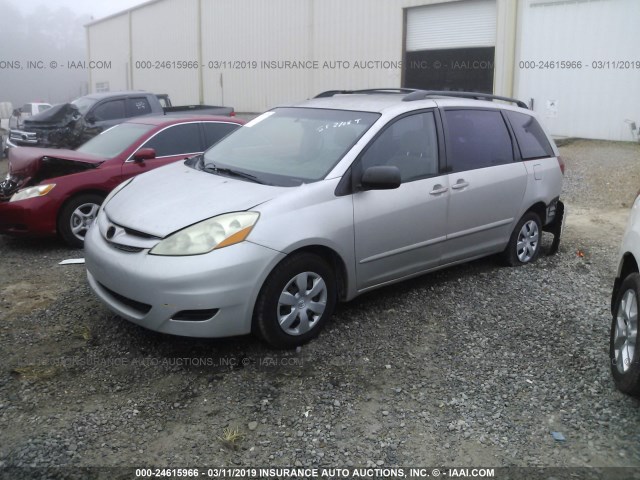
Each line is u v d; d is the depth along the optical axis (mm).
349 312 4969
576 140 13719
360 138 4707
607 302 5293
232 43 22703
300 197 4262
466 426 3490
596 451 3270
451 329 4703
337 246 4398
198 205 4230
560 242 7273
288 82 20422
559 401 3732
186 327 3938
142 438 3365
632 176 10812
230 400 3721
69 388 3832
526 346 4438
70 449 3256
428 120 5227
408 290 5473
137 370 4051
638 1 12453
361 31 17625
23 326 4684
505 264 6164
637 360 3463
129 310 4156
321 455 3238
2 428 3422
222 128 8148
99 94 12789
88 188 6875
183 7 25250
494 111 5930
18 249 6898
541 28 13945
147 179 5031
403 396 3783
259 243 3996
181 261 3891
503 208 5754
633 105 12875
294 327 4309
